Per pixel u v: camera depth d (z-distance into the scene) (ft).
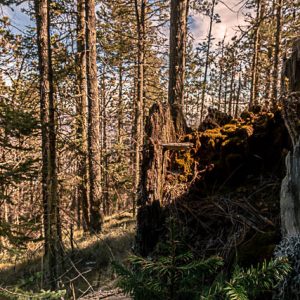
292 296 5.90
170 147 12.61
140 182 12.47
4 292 10.67
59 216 15.87
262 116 12.53
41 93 16.47
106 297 11.75
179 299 5.53
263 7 28.76
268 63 46.60
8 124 13.50
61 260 15.85
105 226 34.96
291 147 10.91
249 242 8.17
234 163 12.08
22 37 22.26
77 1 32.96
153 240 11.32
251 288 4.55
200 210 10.97
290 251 6.37
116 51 44.27
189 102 53.16
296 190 6.79
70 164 18.74
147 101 57.88
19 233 13.73
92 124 28.99
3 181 13.69
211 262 5.11
